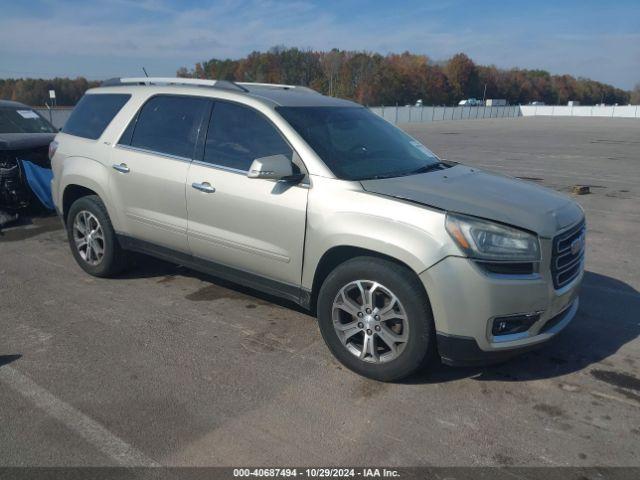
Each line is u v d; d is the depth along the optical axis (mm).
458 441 3014
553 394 3488
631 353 4039
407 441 3012
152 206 4785
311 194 3779
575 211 3816
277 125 4098
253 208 4059
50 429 3086
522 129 38125
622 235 7473
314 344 4152
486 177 4281
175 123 4723
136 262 5645
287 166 3738
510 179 4363
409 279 3375
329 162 3873
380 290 3504
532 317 3373
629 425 3170
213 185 4281
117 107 5234
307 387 3549
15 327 4402
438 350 3393
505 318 3291
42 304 4879
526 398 3443
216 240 4367
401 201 3469
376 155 4238
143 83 5258
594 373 3752
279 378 3656
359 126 4555
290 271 3990
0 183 7688
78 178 5305
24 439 2998
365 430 3105
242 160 4219
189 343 4148
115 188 5043
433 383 3611
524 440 3027
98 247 5414
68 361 3859
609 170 14328
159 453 2896
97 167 5172
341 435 3061
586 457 2889
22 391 3473
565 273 3553
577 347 4129
